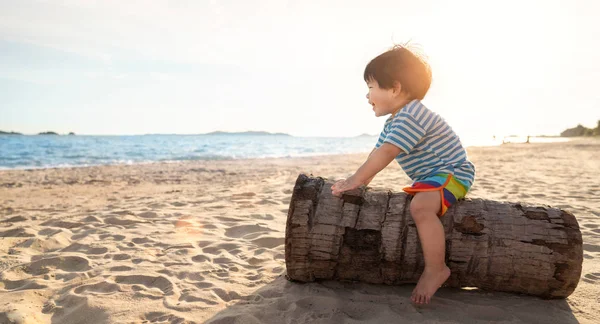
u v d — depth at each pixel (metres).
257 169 15.12
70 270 3.10
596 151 21.89
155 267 3.09
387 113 2.58
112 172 14.44
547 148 27.97
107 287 2.70
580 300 2.51
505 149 28.89
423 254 2.41
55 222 4.62
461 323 2.18
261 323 2.18
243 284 2.76
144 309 2.38
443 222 2.44
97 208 6.10
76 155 26.89
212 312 2.33
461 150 2.48
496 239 2.41
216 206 5.60
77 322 2.27
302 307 2.38
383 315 2.27
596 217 4.72
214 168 15.92
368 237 2.52
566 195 6.40
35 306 2.45
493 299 2.51
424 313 2.29
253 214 4.97
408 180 8.66
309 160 21.64
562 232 2.41
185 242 3.78
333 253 2.54
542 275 2.39
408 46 2.55
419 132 2.35
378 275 2.57
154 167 16.81
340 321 2.21
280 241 3.83
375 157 2.37
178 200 6.30
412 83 2.41
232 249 3.59
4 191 9.26
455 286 2.55
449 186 2.37
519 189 7.11
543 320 2.24
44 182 11.17
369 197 2.62
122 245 3.69
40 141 56.09
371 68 2.46
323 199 2.61
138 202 6.50
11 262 3.21
